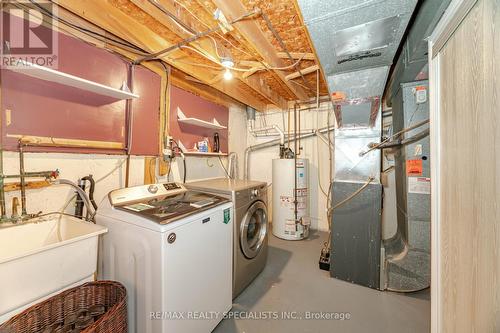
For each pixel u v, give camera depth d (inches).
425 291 77.5
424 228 74.0
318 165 141.7
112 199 58.7
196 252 53.9
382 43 50.5
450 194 38.6
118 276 52.7
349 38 49.1
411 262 75.5
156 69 84.6
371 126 82.8
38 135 53.0
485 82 26.5
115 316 38.8
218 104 125.9
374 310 67.9
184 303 50.3
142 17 65.1
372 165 82.7
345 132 86.9
